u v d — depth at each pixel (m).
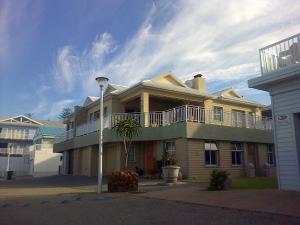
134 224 7.10
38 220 7.96
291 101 11.30
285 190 10.93
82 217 8.19
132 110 26.42
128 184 14.28
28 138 56.75
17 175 45.38
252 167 22.52
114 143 23.58
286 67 11.01
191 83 28.67
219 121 22.69
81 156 29.44
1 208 10.27
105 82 15.09
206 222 6.97
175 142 20.45
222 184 12.36
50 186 19.05
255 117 24.56
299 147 11.09
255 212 7.84
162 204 9.94
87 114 30.69
